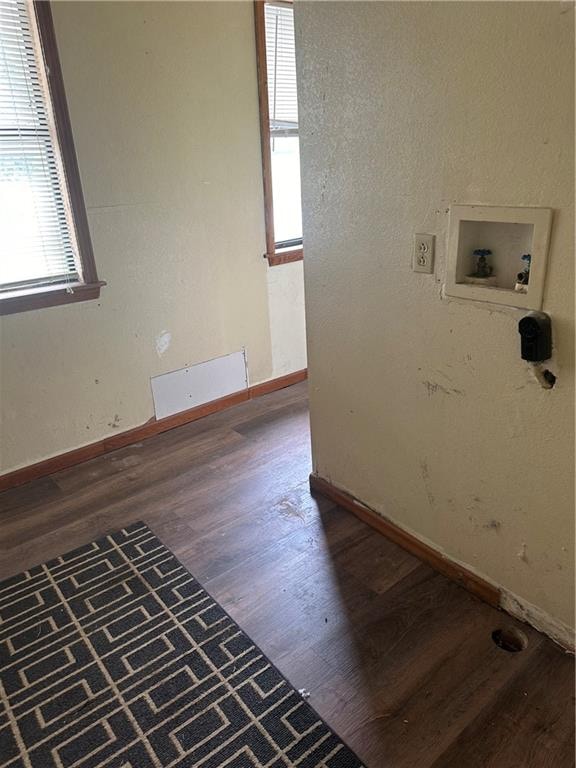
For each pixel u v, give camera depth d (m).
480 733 1.37
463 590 1.82
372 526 2.14
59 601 1.86
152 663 1.60
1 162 2.26
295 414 3.16
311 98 1.75
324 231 1.88
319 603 1.79
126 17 2.37
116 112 2.45
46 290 2.42
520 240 1.41
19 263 2.41
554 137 1.21
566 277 1.28
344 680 1.52
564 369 1.35
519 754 1.31
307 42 1.69
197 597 1.84
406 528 2.00
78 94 2.32
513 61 1.23
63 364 2.57
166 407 3.00
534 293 1.35
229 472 2.58
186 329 2.97
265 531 2.15
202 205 2.85
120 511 2.33
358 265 1.81
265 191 3.07
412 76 1.45
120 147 2.50
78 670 1.59
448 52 1.35
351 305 1.89
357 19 1.53
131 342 2.78
